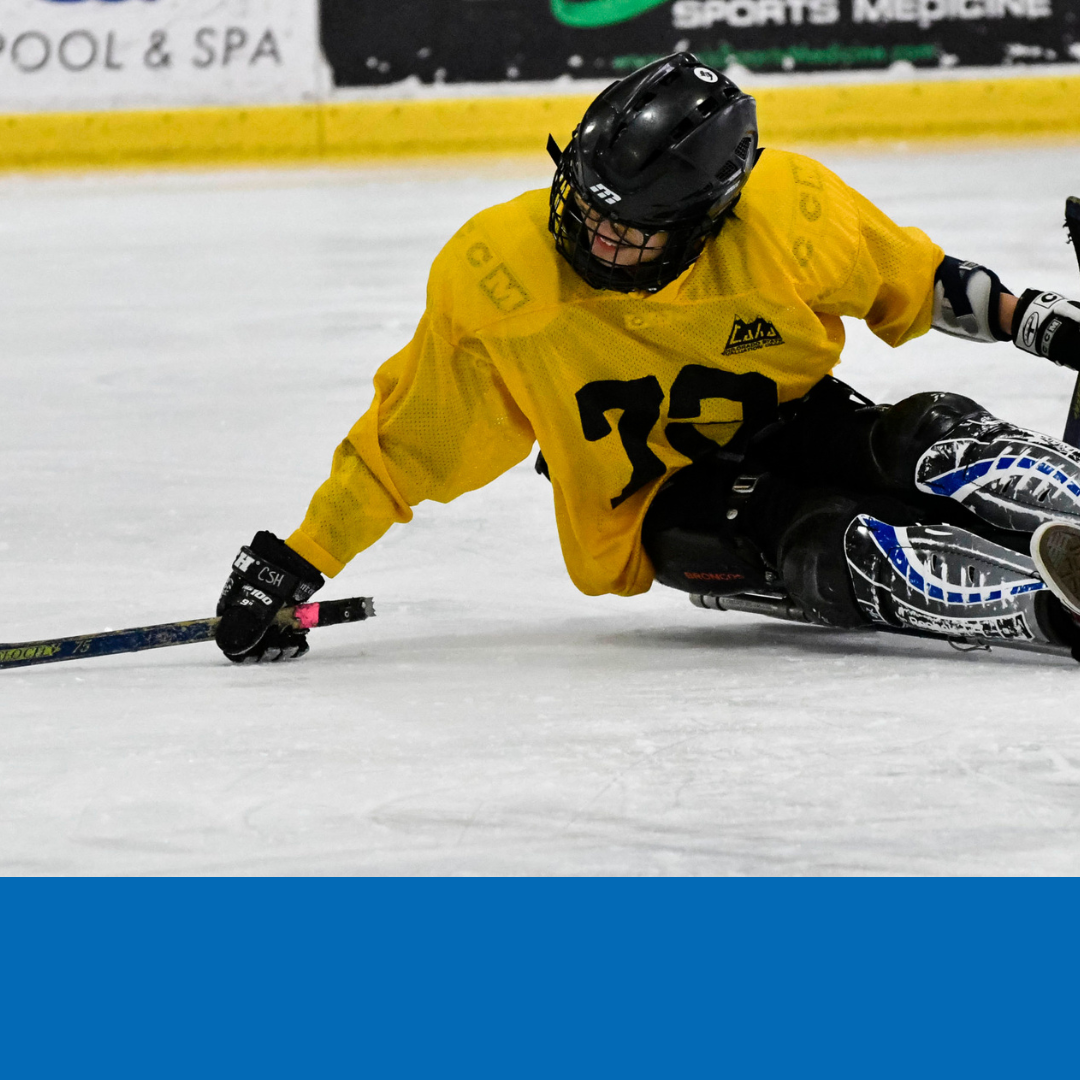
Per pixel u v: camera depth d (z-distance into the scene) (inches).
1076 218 393.1
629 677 371.2
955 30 1756.9
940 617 348.8
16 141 1803.6
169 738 330.0
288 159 1814.7
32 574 511.2
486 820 271.6
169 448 704.4
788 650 395.9
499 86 1797.5
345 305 1047.6
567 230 360.2
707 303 369.4
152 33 1795.0
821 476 394.3
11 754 322.3
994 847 251.1
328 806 281.4
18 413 788.0
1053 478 347.9
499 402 388.2
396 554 532.7
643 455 391.9
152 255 1273.4
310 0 1793.8
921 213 1243.2
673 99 342.3
